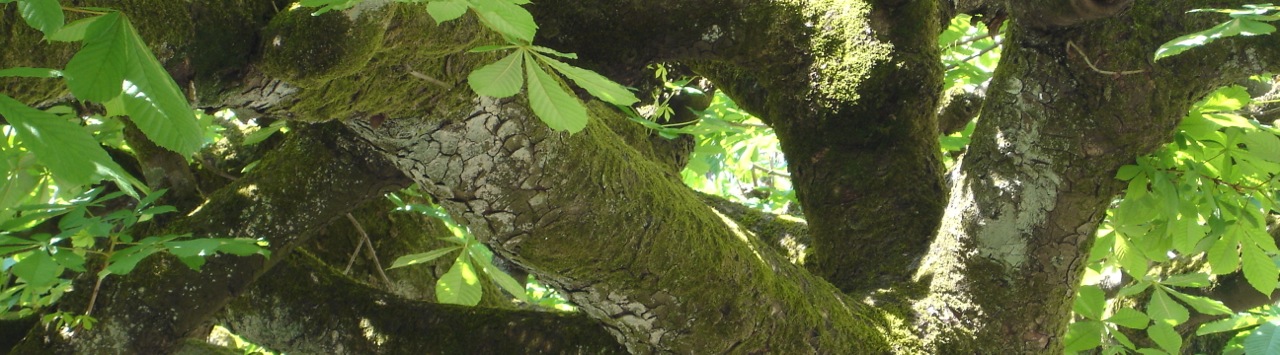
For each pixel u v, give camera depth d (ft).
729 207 10.50
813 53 7.77
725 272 5.80
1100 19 5.73
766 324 6.03
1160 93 5.90
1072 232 6.54
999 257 6.73
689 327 5.80
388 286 8.59
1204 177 6.49
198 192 7.82
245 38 4.01
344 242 8.55
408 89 4.47
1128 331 9.55
